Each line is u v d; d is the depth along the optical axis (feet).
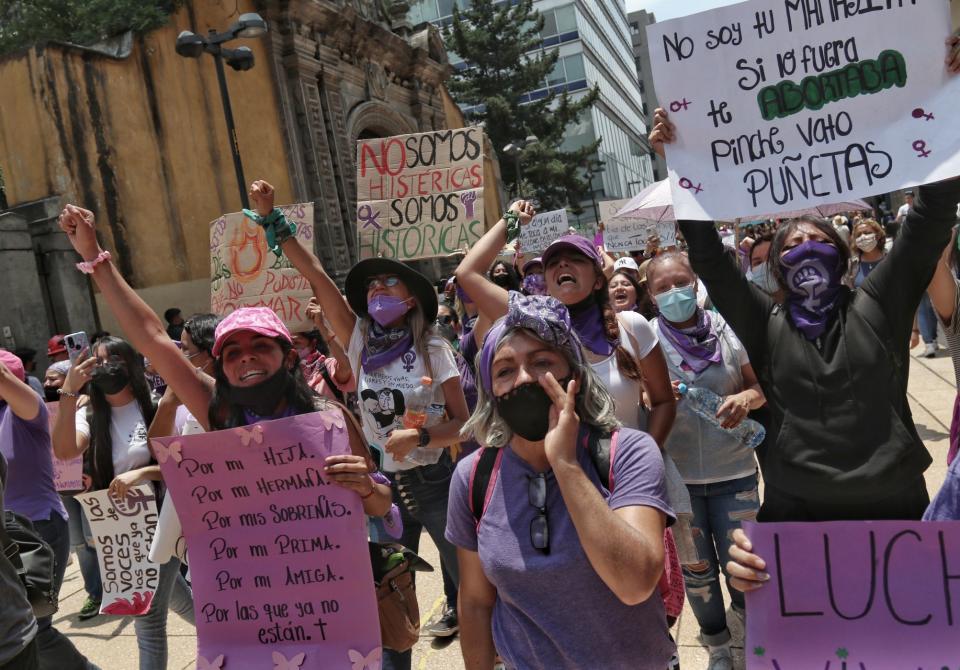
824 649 6.42
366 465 7.72
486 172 90.12
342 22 62.90
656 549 5.64
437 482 11.12
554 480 6.14
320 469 7.63
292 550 7.77
